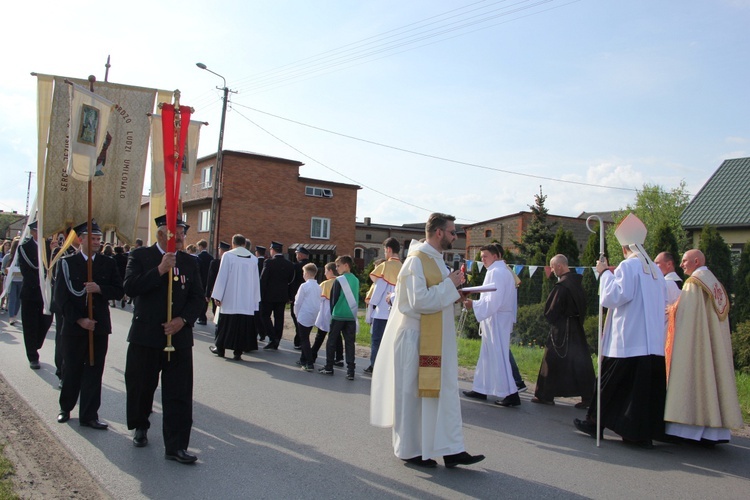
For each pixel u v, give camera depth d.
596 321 12.12
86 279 5.91
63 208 7.27
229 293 10.17
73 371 5.91
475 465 5.16
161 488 4.39
